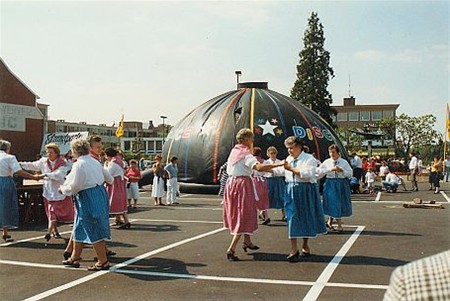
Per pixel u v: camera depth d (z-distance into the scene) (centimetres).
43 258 782
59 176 920
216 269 696
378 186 2550
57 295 575
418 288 121
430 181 2402
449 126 2966
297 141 755
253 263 735
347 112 8612
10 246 891
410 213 1397
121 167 1104
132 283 625
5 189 923
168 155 2409
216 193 2184
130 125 10062
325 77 4688
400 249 838
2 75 3678
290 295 563
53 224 928
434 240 929
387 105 8444
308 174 733
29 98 3869
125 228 1113
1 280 646
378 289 586
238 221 755
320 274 662
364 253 805
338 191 1037
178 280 637
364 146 5297
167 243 914
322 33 4706
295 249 745
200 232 1054
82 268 712
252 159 750
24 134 3828
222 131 2248
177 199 1953
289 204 747
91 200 687
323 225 766
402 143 5188
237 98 2392
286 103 2412
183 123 2473
